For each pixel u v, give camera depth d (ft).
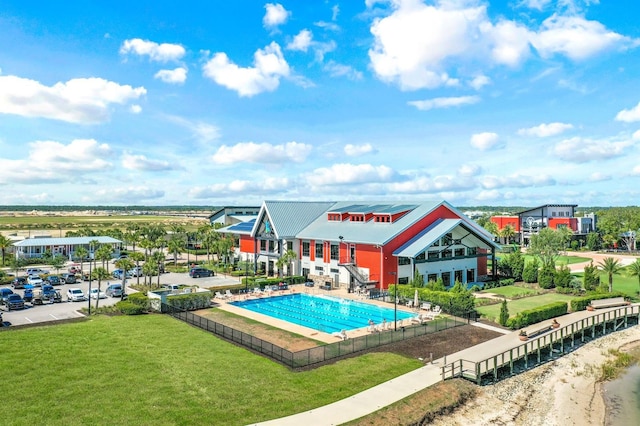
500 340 119.55
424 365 99.35
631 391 101.14
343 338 120.37
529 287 208.54
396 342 116.16
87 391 82.17
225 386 85.25
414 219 197.67
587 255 362.33
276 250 237.86
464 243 212.64
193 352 105.40
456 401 85.51
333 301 178.29
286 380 88.84
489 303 170.91
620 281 228.22
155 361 98.37
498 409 86.89
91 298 180.55
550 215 442.09
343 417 74.08
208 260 303.07
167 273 261.85
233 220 401.08
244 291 191.93
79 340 113.50
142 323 134.10
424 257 192.24
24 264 287.69
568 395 97.04
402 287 171.94
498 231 431.43
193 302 159.94
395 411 77.66
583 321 133.90
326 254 212.64
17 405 76.23
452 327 132.36
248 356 103.24
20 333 119.85
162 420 71.87
